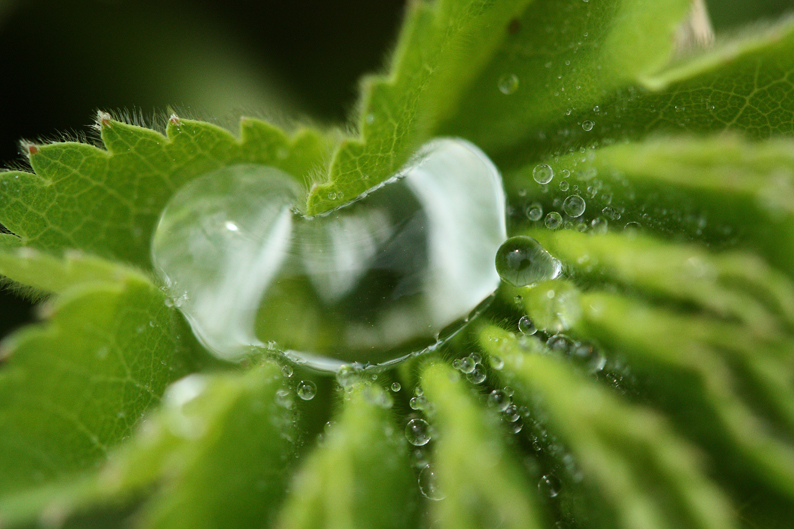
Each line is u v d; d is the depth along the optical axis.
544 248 0.07
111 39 0.08
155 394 0.07
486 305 0.07
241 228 0.07
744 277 0.06
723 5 0.08
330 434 0.07
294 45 0.08
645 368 0.07
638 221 0.07
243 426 0.07
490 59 0.07
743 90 0.07
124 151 0.07
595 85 0.07
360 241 0.07
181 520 0.06
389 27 0.08
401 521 0.07
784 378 0.06
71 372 0.07
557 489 0.07
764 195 0.06
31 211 0.07
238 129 0.07
